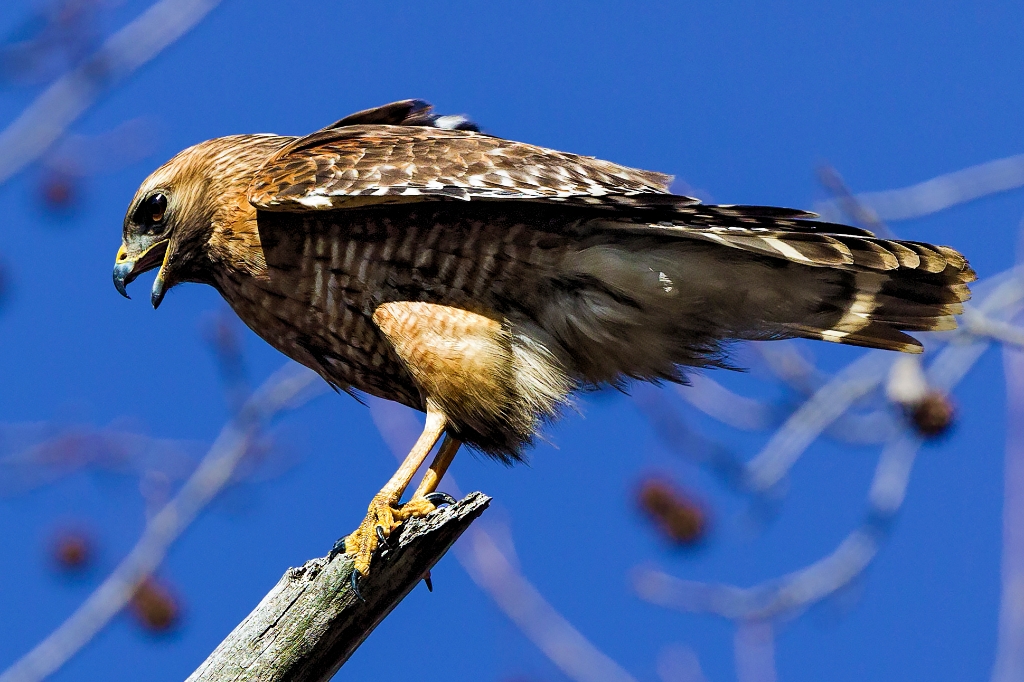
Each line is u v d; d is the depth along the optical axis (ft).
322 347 37.88
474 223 34.63
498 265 34.81
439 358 35.01
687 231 33.86
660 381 36.99
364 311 36.09
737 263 34.96
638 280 34.81
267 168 36.63
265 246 36.73
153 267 39.50
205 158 38.34
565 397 35.65
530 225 34.50
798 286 35.55
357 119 40.73
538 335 35.29
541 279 34.94
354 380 38.63
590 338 35.45
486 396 35.12
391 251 35.17
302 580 30.07
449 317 35.12
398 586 30.71
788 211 33.06
